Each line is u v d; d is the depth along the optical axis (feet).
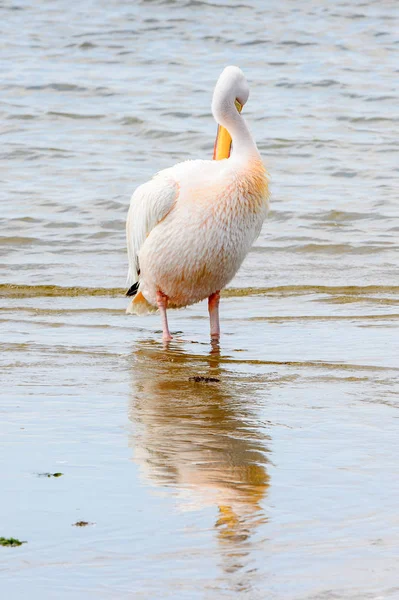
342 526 20.85
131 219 41.32
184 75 116.78
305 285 51.01
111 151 86.02
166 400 31.37
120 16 145.59
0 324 43.62
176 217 39.11
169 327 44.01
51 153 84.17
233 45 132.16
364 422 28.63
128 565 19.10
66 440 26.96
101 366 36.24
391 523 20.99
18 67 119.14
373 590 17.98
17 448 26.25
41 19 144.66
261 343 40.19
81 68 119.85
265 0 152.15
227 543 20.04
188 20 143.54
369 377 34.09
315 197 70.79
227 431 27.84
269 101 104.99
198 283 40.37
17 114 98.02
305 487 23.18
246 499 22.41
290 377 34.42
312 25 140.77
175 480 23.70
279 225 63.87
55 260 56.34
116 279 52.54
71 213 66.28
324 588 18.08
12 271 53.98
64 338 41.11
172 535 20.44
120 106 101.45
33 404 30.78
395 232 62.13
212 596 17.87
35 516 21.47
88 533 20.57
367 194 71.67
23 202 68.69
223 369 35.78
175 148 87.86
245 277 52.75
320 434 27.50
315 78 114.52
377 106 102.83
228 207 38.68
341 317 44.57
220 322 44.57
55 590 18.17
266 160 83.15
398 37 135.03
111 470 24.43
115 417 29.32
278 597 17.78
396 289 50.21
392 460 25.16
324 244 59.21
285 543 19.99
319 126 94.73
